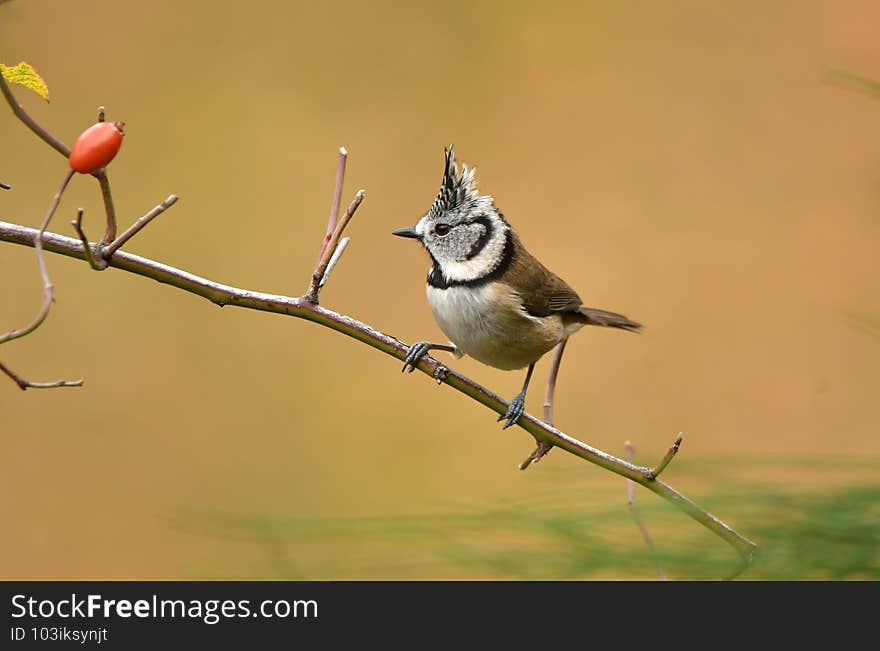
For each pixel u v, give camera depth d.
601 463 4.60
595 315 8.02
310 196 12.59
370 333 4.73
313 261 12.18
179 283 4.44
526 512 2.30
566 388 11.33
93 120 12.55
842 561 2.18
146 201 12.32
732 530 2.26
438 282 7.52
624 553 2.23
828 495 2.24
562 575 2.19
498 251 7.43
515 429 11.15
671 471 2.37
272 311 4.57
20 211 11.83
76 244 4.25
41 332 11.23
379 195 12.68
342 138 13.05
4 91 3.68
